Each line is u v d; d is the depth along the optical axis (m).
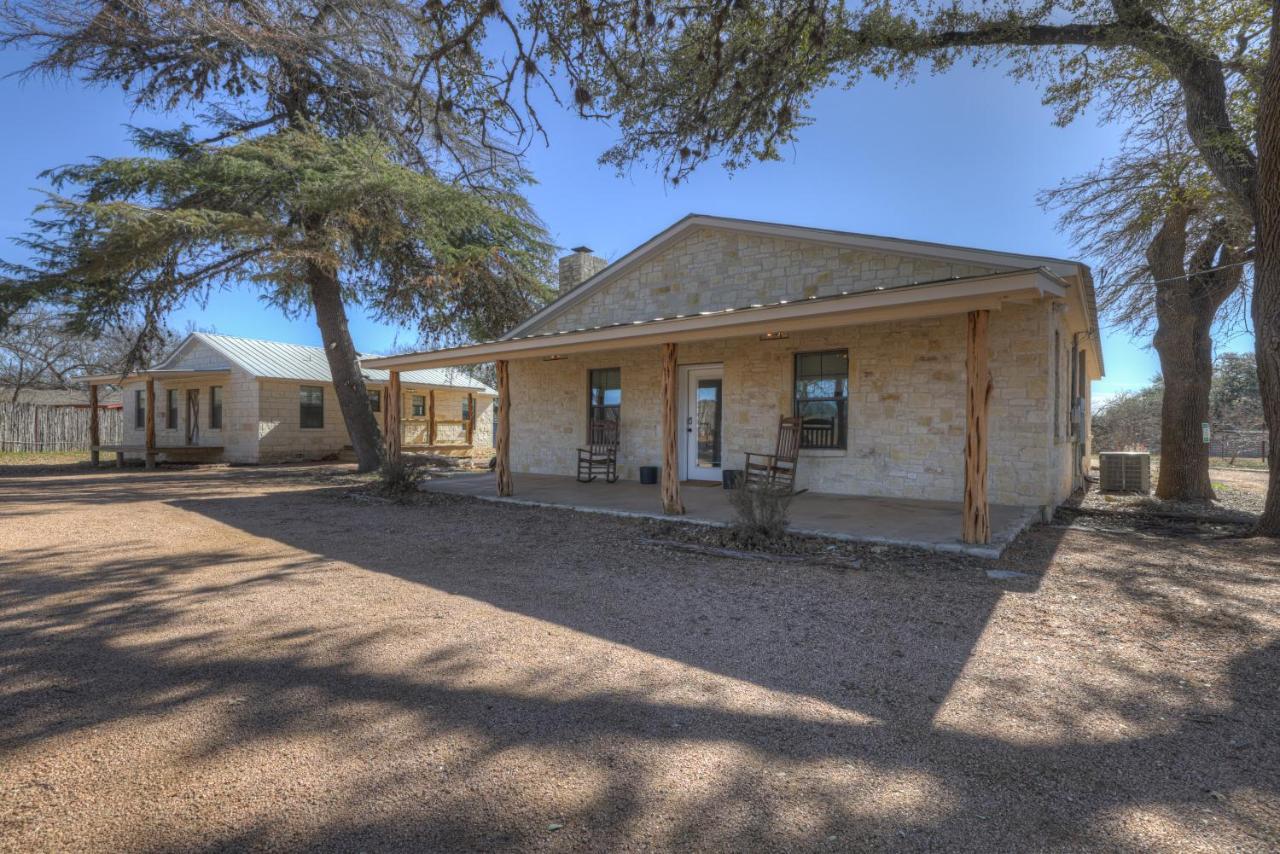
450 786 2.32
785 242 10.29
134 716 2.86
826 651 3.70
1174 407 10.78
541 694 3.12
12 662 3.50
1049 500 8.09
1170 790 2.32
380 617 4.31
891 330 9.20
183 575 5.47
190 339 20.91
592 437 13.04
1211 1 7.33
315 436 20.31
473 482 12.40
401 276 15.57
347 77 13.85
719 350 10.93
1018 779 2.39
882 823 2.12
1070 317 9.65
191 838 2.02
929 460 8.89
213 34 10.94
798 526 7.07
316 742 2.64
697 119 6.41
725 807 2.20
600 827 2.09
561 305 13.29
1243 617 4.29
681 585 5.13
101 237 12.09
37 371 27.33
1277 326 6.81
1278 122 6.54
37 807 2.17
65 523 8.25
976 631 4.02
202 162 13.02
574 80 4.77
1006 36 7.41
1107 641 3.85
